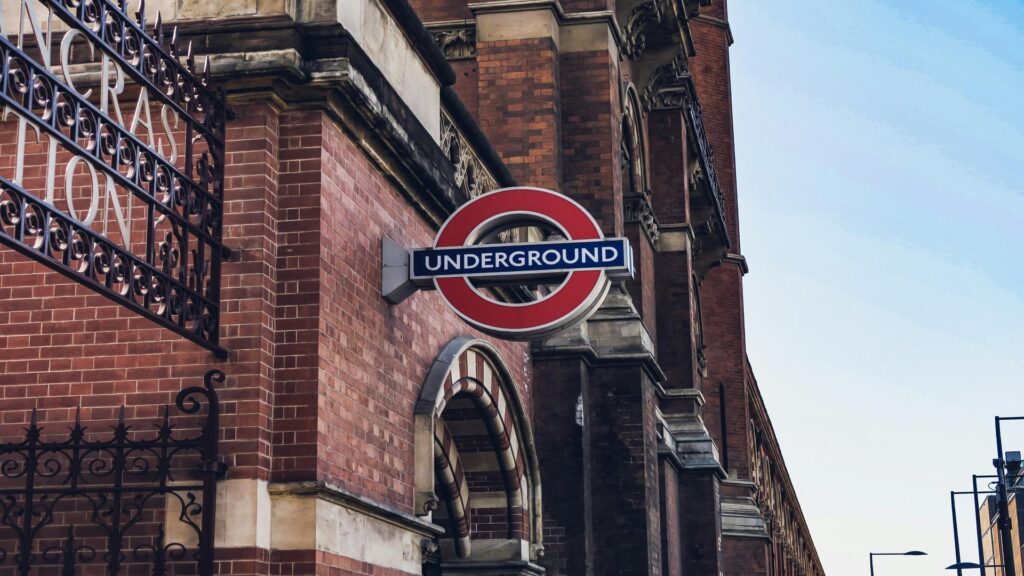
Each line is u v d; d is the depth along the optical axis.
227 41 9.38
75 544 8.78
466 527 14.94
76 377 9.06
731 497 33.62
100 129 7.35
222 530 8.60
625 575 17.39
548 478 16.84
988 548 98.62
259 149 9.22
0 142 9.52
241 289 9.02
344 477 9.42
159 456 8.56
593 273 10.76
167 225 9.29
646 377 18.33
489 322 10.71
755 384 38.47
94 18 7.45
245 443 8.75
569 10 18.72
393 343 10.77
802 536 60.44
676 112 24.64
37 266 9.27
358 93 9.59
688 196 25.62
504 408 14.62
